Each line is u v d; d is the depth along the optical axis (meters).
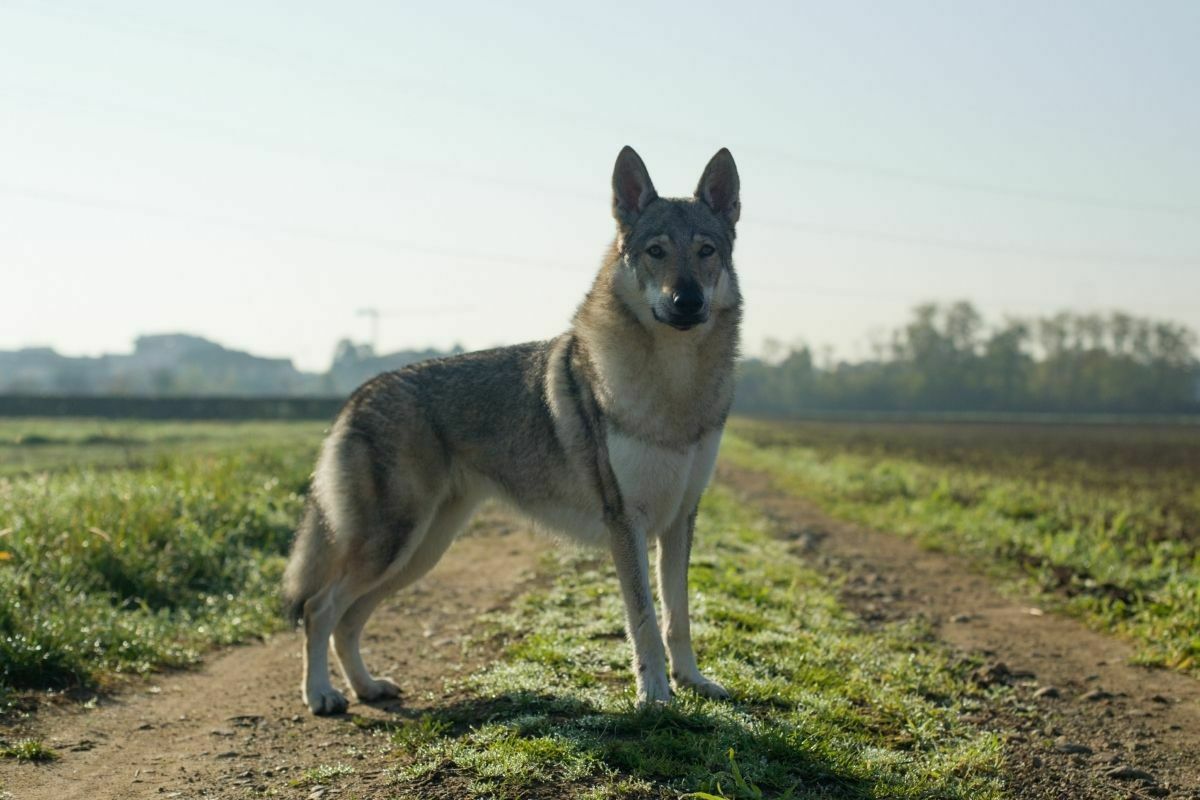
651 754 4.55
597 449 5.46
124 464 16.45
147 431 31.02
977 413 115.25
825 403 122.19
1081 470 27.58
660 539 5.71
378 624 8.08
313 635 5.92
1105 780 5.07
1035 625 8.66
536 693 5.57
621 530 5.39
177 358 167.12
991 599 9.72
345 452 6.00
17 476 14.48
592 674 5.89
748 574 9.23
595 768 4.46
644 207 5.82
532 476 5.84
